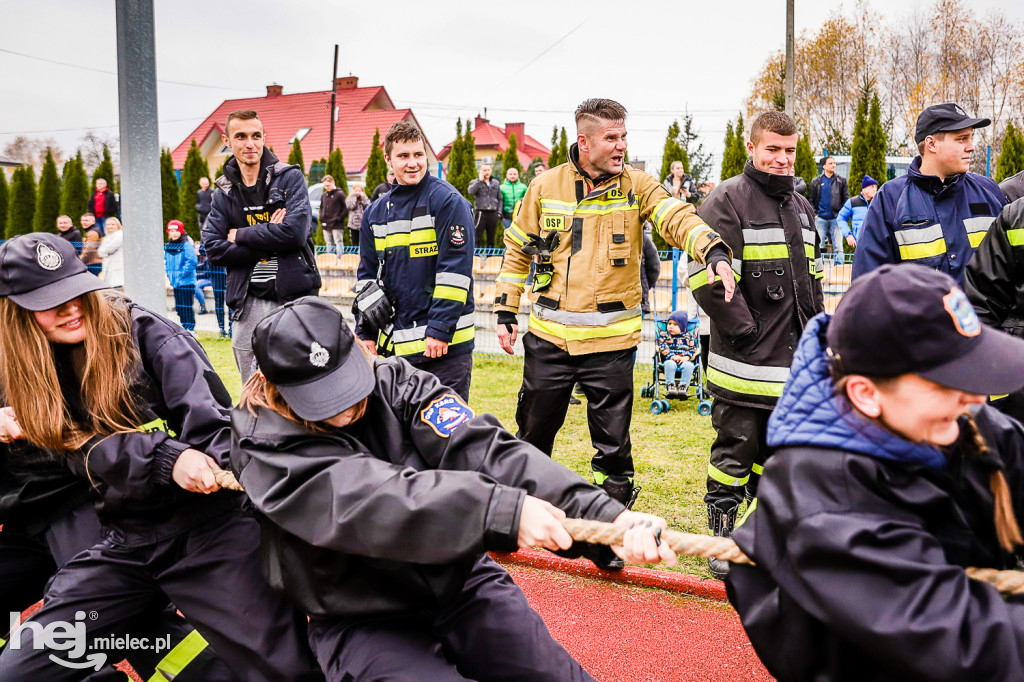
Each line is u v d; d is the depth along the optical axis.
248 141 5.48
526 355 4.84
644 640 3.92
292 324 2.35
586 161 4.60
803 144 19.34
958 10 42.53
